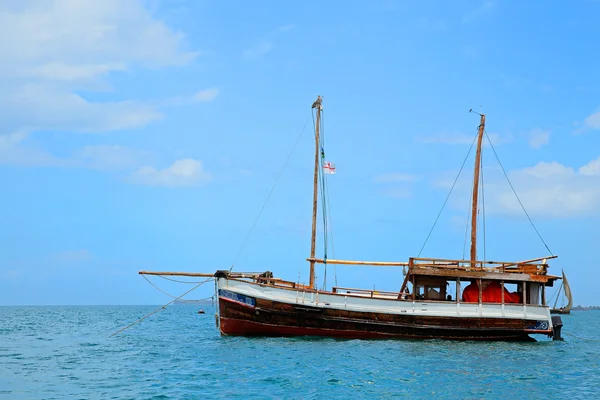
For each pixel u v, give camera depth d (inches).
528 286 1642.5
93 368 1181.7
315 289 1535.4
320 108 1802.4
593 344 1846.7
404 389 967.6
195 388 958.4
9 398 890.1
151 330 2456.9
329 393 928.3
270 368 1142.3
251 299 1529.3
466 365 1212.5
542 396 942.4
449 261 1589.6
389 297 1619.1
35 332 2401.6
